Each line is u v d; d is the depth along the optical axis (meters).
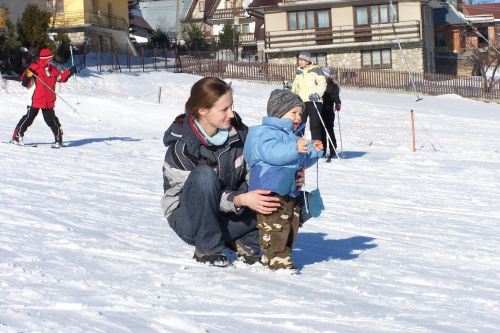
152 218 6.15
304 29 45.31
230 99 4.05
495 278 4.43
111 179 8.95
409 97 35.47
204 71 40.28
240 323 2.98
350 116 26.30
